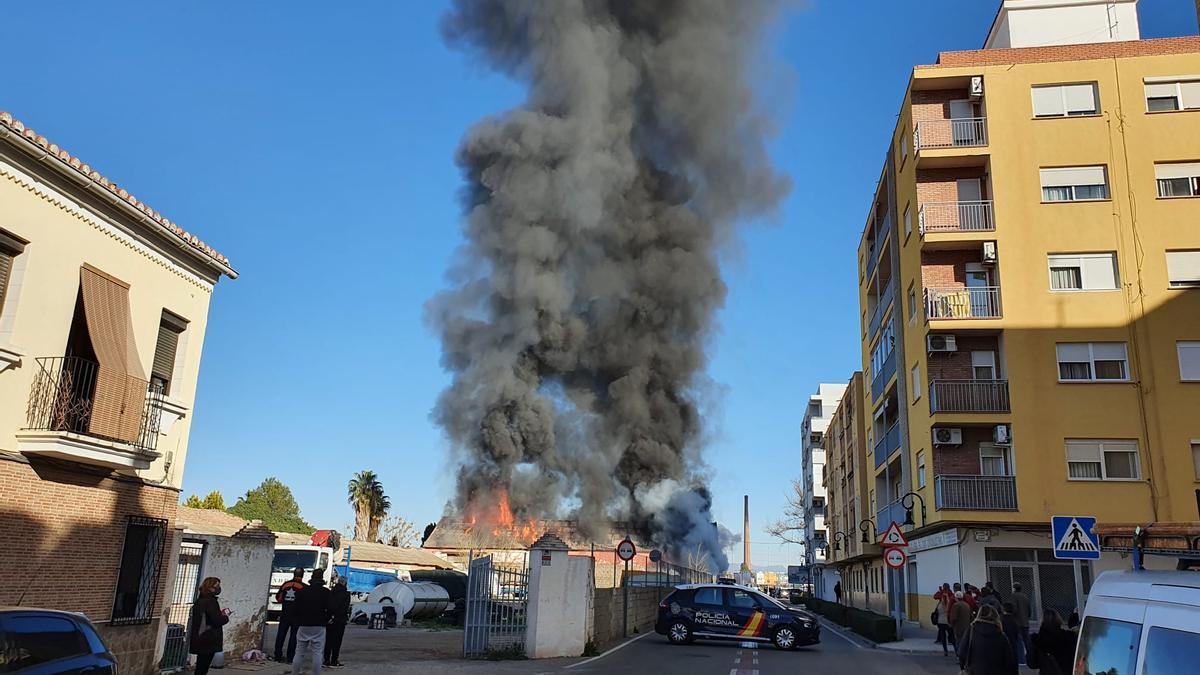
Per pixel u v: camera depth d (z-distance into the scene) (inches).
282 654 568.1
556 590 649.6
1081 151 991.0
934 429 966.4
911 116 1078.4
